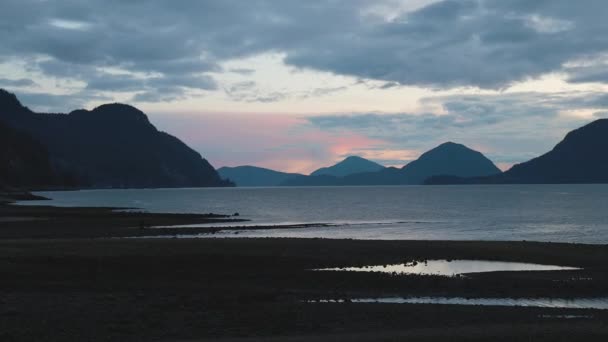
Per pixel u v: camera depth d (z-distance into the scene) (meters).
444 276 28.75
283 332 18.69
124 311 21.14
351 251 36.75
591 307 23.38
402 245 39.88
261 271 30.11
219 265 31.36
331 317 20.62
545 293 25.66
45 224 64.50
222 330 18.86
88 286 26.22
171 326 19.28
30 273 28.34
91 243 37.75
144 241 39.25
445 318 20.58
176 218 80.25
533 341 16.75
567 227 71.75
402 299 24.55
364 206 134.88
